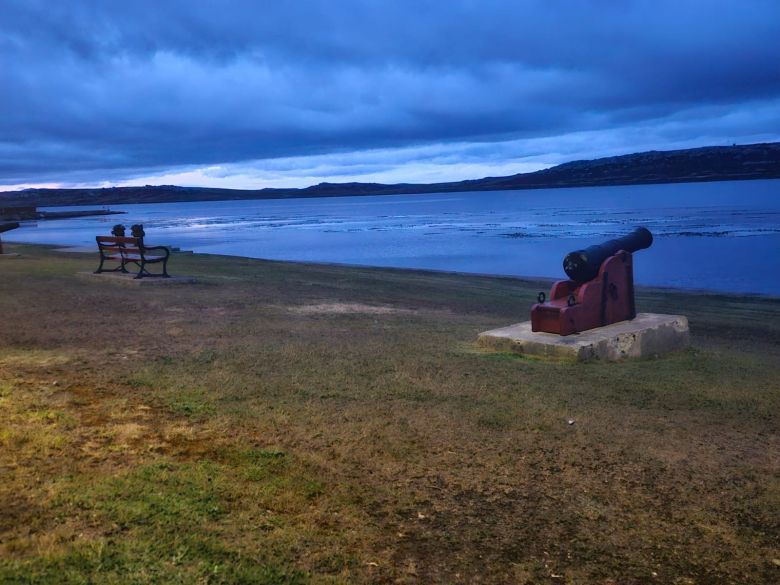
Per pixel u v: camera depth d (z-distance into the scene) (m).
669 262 35.06
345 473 4.65
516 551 3.79
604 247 10.04
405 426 5.67
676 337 10.20
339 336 9.64
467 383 7.16
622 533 4.06
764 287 25.97
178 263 23.03
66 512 3.70
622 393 7.21
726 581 3.61
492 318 13.31
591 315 9.60
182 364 7.37
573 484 4.71
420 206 193.00
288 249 46.59
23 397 5.75
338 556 3.58
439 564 3.61
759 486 4.82
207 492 4.10
